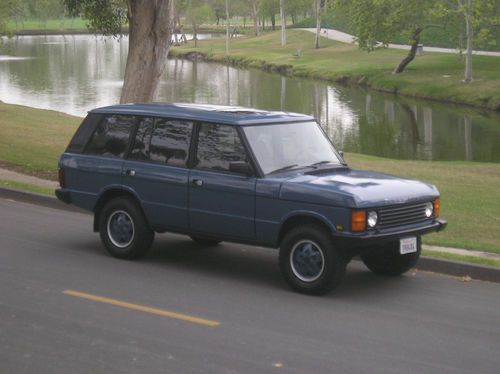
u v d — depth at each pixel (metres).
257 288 9.15
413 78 59.91
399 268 9.73
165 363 6.64
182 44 122.81
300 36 115.38
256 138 9.36
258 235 9.17
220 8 167.00
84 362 6.65
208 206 9.49
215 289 9.05
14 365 6.57
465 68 60.84
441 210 14.16
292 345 7.16
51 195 14.17
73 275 9.49
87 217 13.26
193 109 9.99
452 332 7.68
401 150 33.78
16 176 16.47
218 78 70.12
